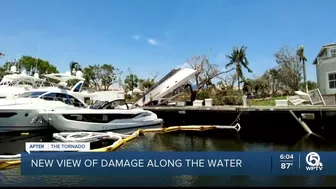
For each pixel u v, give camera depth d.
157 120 19.84
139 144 13.44
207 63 42.59
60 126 15.78
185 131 18.09
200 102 27.03
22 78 20.08
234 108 19.78
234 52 49.53
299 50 44.28
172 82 29.69
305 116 17.58
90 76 65.56
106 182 7.21
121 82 66.62
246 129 18.75
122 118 17.75
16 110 14.88
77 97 19.02
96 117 16.70
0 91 18.31
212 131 18.05
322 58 23.75
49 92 17.22
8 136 15.05
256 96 48.00
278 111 17.25
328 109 15.61
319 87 24.19
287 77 44.81
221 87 44.69
